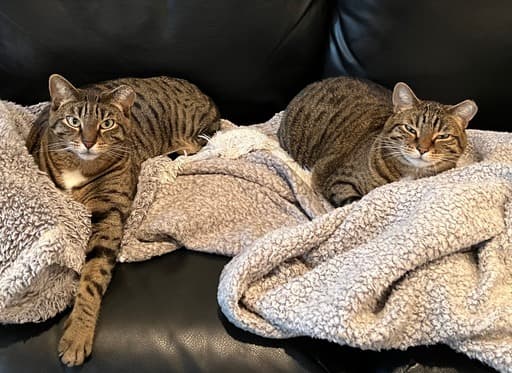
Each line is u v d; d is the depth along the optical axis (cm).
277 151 86
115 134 72
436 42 85
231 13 86
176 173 77
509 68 85
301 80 94
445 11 84
